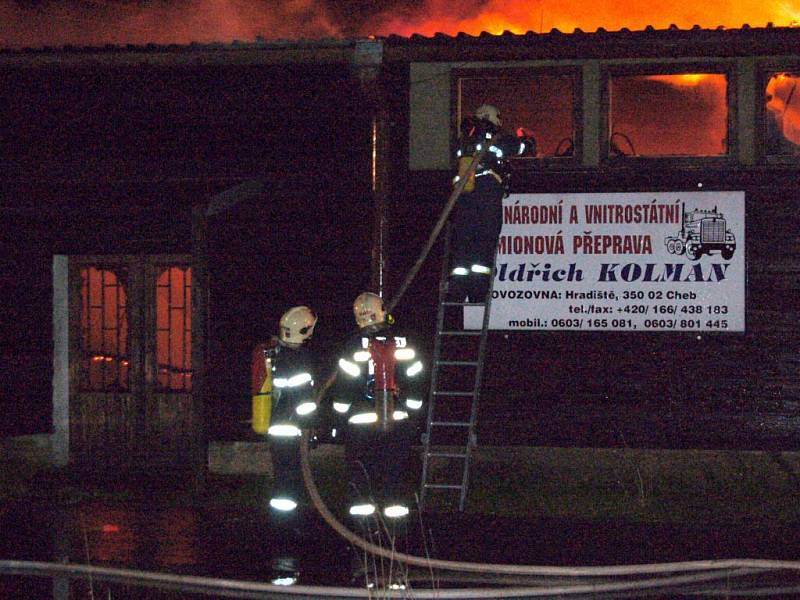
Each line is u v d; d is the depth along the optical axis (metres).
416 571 7.87
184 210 11.12
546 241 10.88
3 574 7.89
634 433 10.81
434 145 11.14
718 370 10.72
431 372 11.02
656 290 10.77
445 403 11.03
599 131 10.87
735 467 10.68
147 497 10.45
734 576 7.56
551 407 10.91
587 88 10.92
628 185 10.80
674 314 10.76
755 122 10.70
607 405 10.84
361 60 10.51
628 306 10.80
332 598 7.20
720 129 10.95
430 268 11.09
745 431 10.68
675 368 10.77
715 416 10.72
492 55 10.69
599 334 10.85
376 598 7.11
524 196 10.91
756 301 10.70
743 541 8.71
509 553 8.36
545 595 7.25
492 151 9.92
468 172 8.94
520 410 10.95
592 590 7.30
